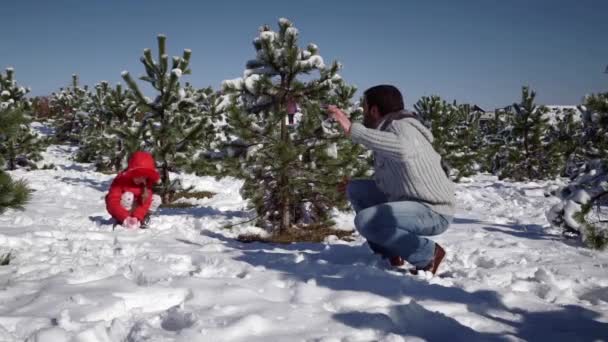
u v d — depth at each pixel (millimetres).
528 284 3221
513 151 17469
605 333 2365
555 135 17641
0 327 2117
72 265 3396
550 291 3076
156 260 3705
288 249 4680
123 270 3314
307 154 5660
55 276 3023
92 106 20625
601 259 4246
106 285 2797
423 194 3402
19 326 2152
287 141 5578
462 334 2275
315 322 2344
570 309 2725
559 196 5988
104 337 2088
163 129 9031
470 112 24047
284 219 5734
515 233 5758
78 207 8133
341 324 2324
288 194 5578
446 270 3773
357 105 6023
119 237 4926
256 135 5594
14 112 3291
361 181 4016
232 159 5543
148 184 6047
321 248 4723
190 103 9562
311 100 5773
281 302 2666
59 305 2424
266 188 5727
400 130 3307
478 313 2662
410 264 3900
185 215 7250
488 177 18625
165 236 5129
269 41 5570
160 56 9211
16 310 2365
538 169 17406
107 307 2402
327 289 2904
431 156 3348
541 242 5137
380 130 3465
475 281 3225
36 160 16422
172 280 2975
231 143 5844
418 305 2543
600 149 6277
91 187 11852
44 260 3574
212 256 3902
